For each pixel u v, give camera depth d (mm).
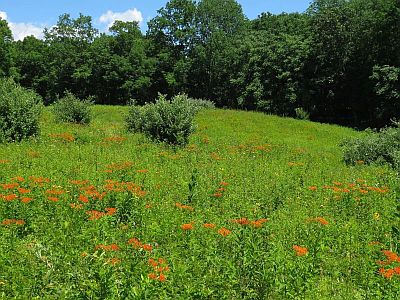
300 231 8562
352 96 50719
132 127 26297
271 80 55875
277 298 5840
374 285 6445
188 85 71500
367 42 48125
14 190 9430
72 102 28047
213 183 12430
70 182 10539
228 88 67938
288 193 11984
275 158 19531
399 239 8141
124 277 5738
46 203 8789
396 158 17891
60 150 16859
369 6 50156
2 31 64438
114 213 8664
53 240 7113
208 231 7953
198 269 6234
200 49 67688
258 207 10359
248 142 25188
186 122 21578
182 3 71250
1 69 63906
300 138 30547
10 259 6293
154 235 7816
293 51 53062
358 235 8672
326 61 51938
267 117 37344
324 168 17047
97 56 70312
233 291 5812
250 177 14000
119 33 71562
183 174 13602
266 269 6129
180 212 9102
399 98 41969
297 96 52156
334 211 10484
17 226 7648
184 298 5438
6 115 19125
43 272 5996
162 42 72812
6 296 5531
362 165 18359
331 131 34156
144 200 9734
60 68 71812
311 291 6250
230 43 68000
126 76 70125
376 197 11672
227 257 6770
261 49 56594
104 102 71875
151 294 5316
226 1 70938
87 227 7730
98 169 13438
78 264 6094
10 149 16672
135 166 14234
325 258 7492
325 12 50656
